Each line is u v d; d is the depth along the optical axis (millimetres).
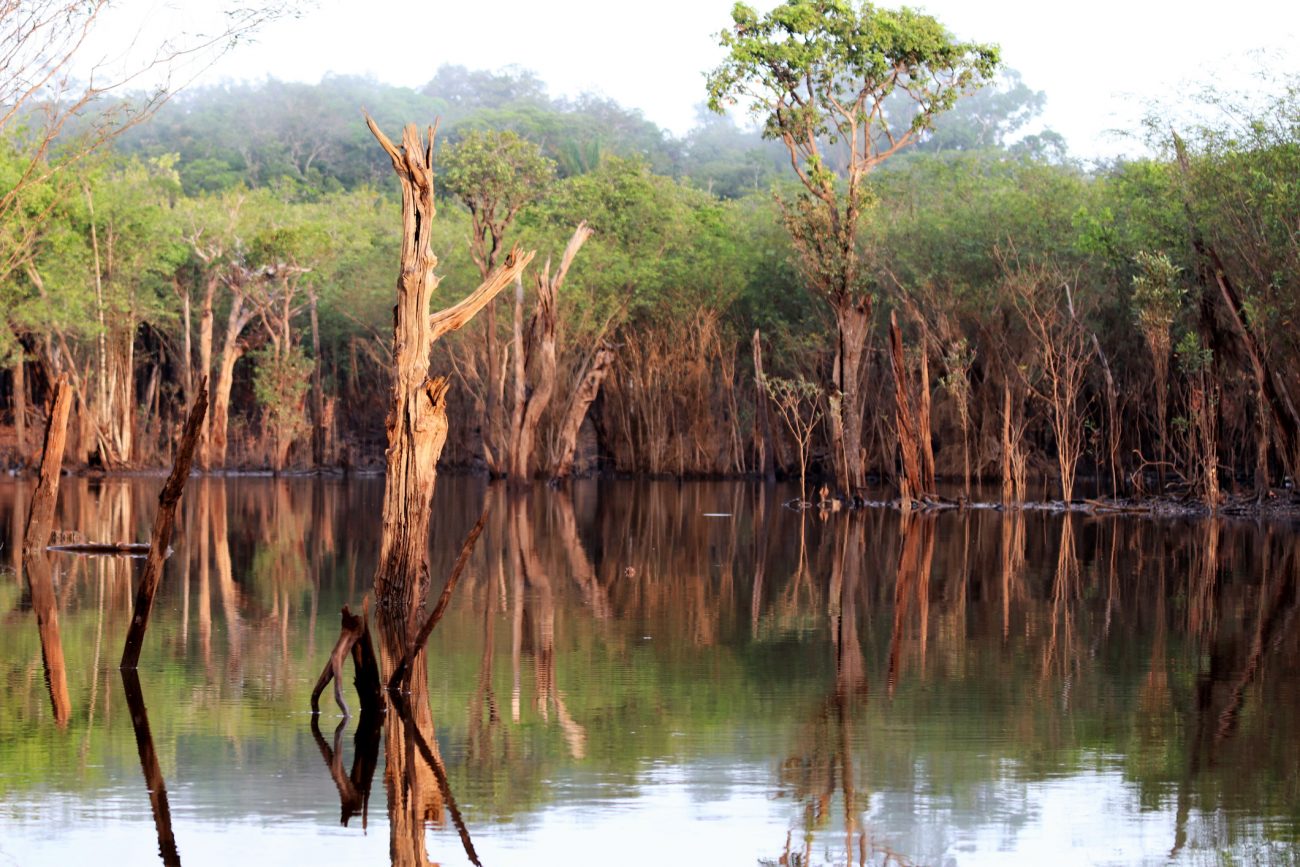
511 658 18047
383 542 21828
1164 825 11164
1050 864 10305
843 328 48406
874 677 17000
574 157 102812
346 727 14156
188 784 12164
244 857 10375
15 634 19375
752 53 45750
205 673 16781
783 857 10430
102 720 14344
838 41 46438
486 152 59469
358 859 10336
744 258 66375
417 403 21609
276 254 66812
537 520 41125
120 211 64688
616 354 64000
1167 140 44406
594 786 12203
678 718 14711
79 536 33938
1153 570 28438
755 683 16609
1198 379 46969
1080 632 20531
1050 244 53312
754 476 66438
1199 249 43719
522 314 61594
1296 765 12953
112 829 10992
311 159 126500
